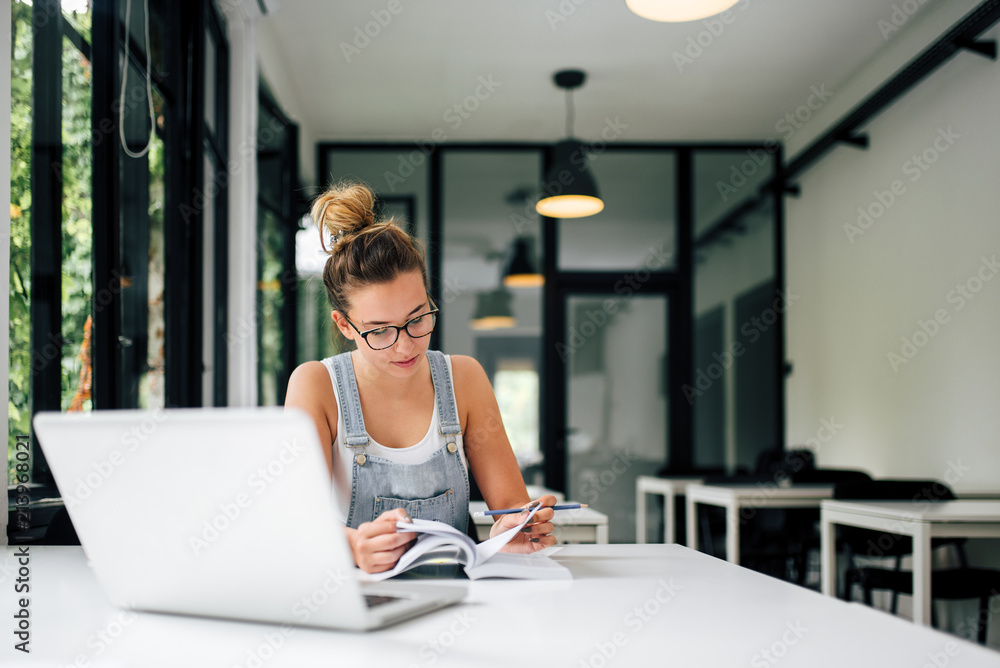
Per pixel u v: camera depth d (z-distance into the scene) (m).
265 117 3.89
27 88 1.53
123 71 1.96
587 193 4.47
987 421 3.24
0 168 1.36
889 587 2.59
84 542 0.77
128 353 2.12
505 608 0.80
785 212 5.51
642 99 4.79
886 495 2.78
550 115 5.05
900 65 3.96
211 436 0.67
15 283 1.48
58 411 1.63
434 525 0.99
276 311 4.22
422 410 1.30
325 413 1.25
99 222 1.80
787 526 3.72
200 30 2.64
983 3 3.02
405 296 1.20
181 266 2.56
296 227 4.38
